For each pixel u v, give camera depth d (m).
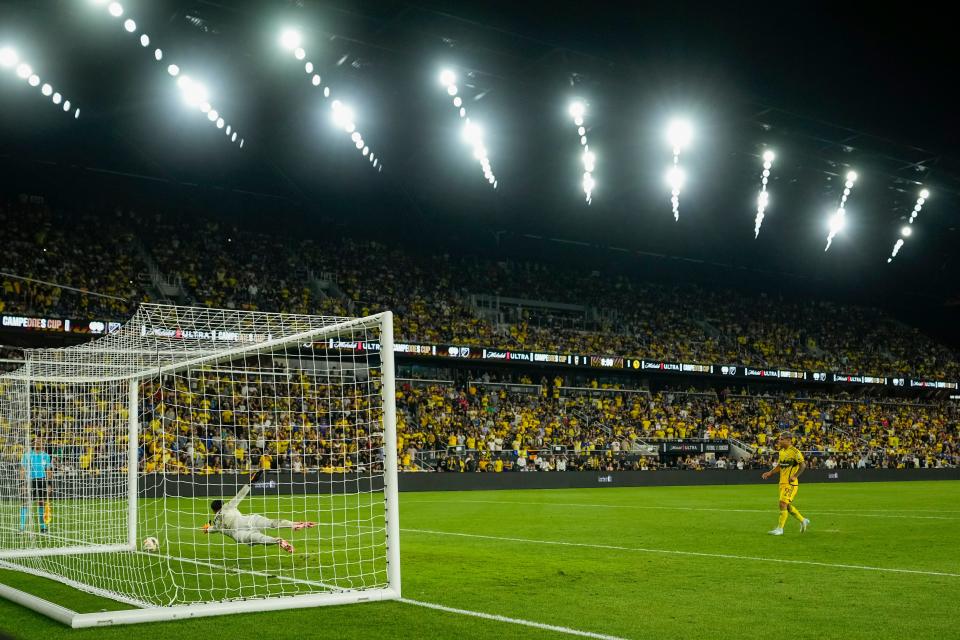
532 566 10.45
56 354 11.72
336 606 7.63
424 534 14.81
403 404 38.94
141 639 6.32
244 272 39.31
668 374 45.50
